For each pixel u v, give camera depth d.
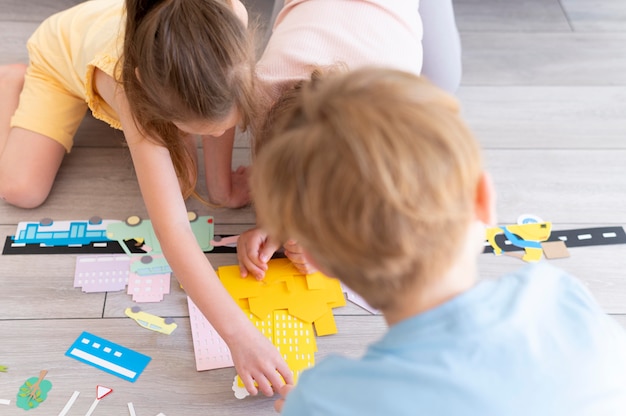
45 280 1.20
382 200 0.48
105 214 1.31
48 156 1.32
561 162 1.46
